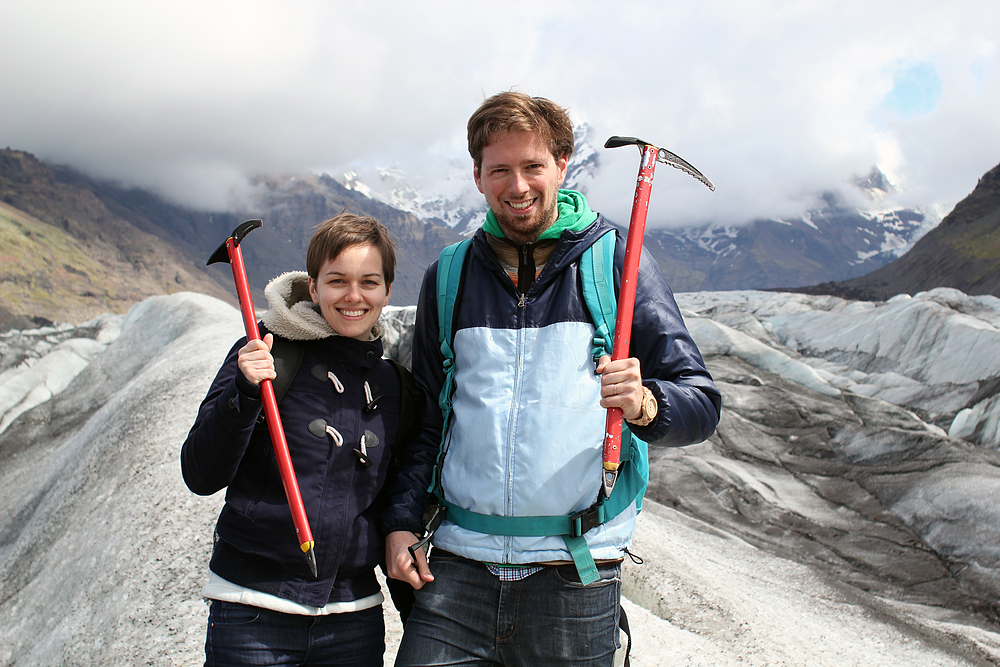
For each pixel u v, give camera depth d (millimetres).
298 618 1719
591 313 1739
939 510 5996
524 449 1654
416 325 2021
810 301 11078
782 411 8070
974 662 3793
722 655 3129
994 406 7176
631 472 1744
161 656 2889
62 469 5832
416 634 1705
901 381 8422
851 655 3506
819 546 5754
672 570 3941
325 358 1854
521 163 1730
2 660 3514
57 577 3900
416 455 1905
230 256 1793
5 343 10617
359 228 1854
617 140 1729
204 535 3537
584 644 1635
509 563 1646
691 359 1725
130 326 9633
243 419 1633
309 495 1737
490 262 1839
